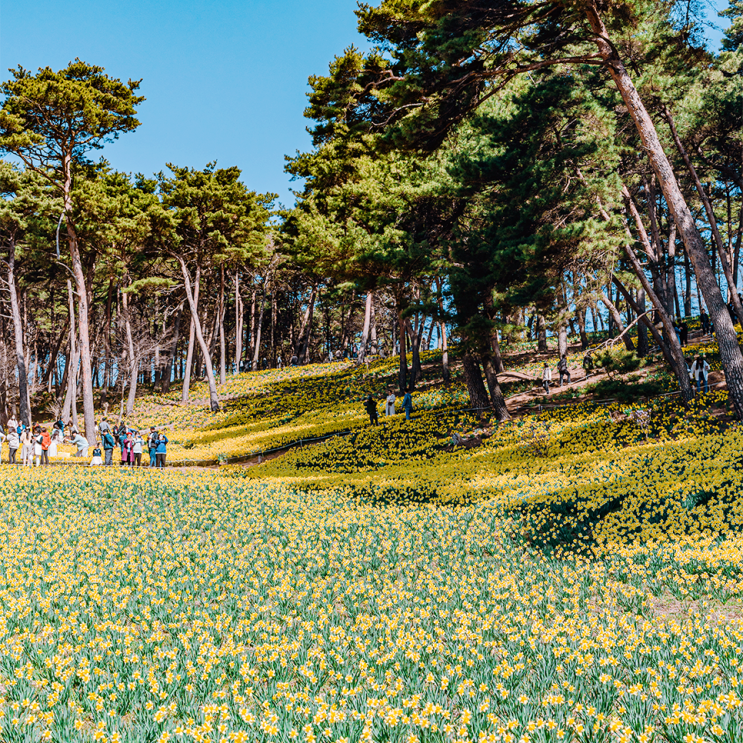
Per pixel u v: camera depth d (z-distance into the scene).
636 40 18.12
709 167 26.92
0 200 34.16
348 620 7.05
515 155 21.27
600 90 21.06
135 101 31.94
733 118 23.16
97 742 3.94
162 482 20.27
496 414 24.48
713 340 29.88
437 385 34.31
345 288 30.69
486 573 9.02
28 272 45.16
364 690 4.91
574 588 7.65
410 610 7.26
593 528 10.88
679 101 20.73
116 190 38.56
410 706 4.27
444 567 9.65
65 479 19.95
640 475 13.94
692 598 7.16
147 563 10.01
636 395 18.41
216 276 55.78
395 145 17.25
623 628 6.12
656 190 32.56
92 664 5.46
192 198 41.19
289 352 78.00
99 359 49.25
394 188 25.89
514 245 20.73
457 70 15.67
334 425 31.14
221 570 9.52
